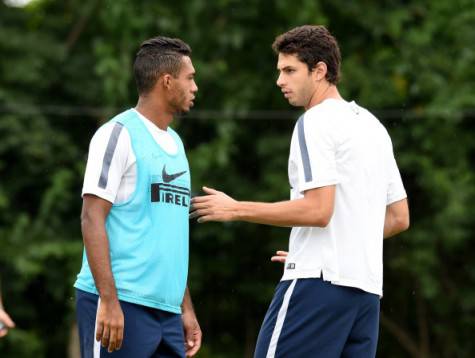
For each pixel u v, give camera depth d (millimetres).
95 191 16453
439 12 57969
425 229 56812
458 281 60281
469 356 60031
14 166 60031
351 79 56406
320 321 16875
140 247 16859
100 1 60875
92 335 16844
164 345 17328
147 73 17422
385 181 17734
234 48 58469
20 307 58406
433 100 56344
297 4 56781
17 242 56188
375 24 58156
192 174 55188
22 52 60469
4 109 58031
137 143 17000
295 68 17453
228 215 16688
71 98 62031
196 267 58500
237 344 61719
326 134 16797
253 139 59094
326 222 16609
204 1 56594
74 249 55875
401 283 60875
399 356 62250
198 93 57156
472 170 58625
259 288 59344
